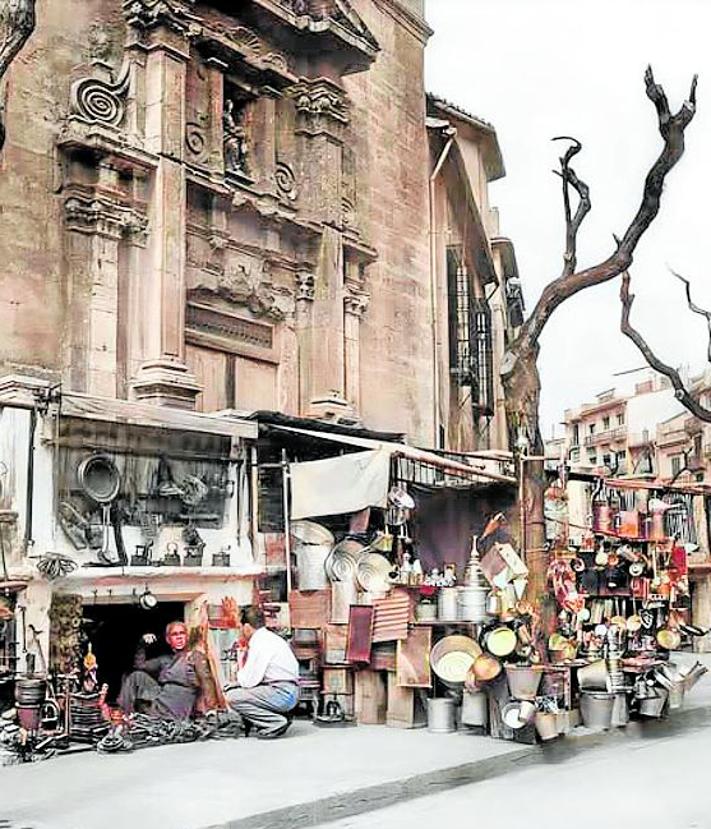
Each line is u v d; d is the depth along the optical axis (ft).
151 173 56.24
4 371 50.19
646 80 51.16
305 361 66.54
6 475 39.93
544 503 49.11
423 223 78.69
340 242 67.87
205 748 38.70
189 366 59.16
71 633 39.86
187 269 58.65
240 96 64.08
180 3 57.72
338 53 68.13
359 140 72.69
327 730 43.21
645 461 156.76
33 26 37.35
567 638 46.16
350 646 44.73
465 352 85.46
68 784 32.32
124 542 43.65
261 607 45.27
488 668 40.68
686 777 35.29
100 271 54.19
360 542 47.21
